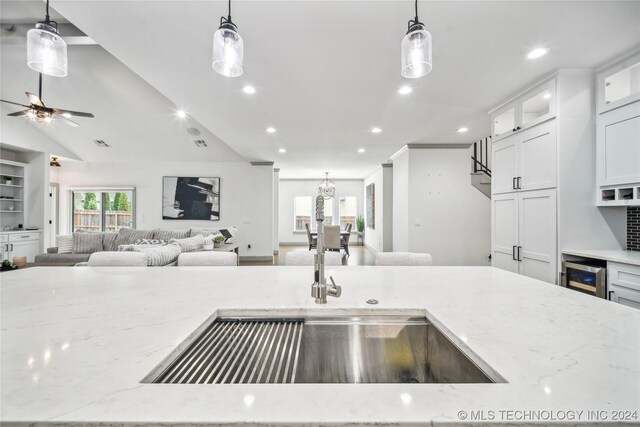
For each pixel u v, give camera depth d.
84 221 7.24
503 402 0.51
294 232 11.03
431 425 0.47
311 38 2.06
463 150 5.19
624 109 2.27
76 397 0.52
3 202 5.83
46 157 6.10
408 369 1.01
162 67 2.48
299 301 1.11
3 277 1.49
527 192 2.85
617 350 0.70
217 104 3.36
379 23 1.90
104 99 5.04
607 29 1.96
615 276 2.15
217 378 0.73
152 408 0.50
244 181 7.39
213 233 6.06
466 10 1.77
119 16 1.82
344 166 8.07
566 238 2.50
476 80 2.72
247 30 1.97
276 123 4.09
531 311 0.99
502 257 3.19
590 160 2.49
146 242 4.99
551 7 1.75
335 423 0.47
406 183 5.32
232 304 1.07
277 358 0.86
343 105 3.38
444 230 5.16
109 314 0.96
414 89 2.93
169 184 7.30
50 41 1.37
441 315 0.95
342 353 1.02
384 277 1.53
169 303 1.08
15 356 0.67
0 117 5.19
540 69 2.51
